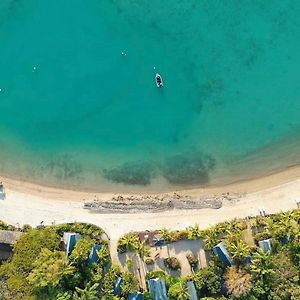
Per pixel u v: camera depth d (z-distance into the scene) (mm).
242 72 51688
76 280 48219
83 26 53000
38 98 53094
